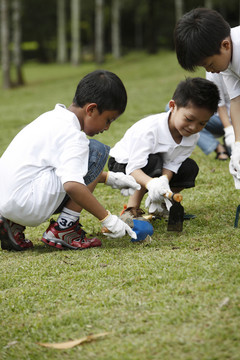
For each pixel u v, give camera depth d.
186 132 5.55
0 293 4.36
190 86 5.35
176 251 4.95
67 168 4.93
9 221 5.41
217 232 5.45
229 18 54.16
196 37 4.93
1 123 16.05
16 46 33.22
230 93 5.80
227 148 9.05
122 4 52.03
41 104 20.80
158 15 53.56
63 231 5.30
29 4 54.47
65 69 46.50
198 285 4.09
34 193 5.08
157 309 3.78
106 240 5.62
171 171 6.00
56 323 3.77
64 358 3.36
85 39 68.62
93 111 5.18
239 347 3.23
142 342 3.40
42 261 5.02
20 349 3.52
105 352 3.36
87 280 4.45
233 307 3.69
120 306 3.91
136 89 21.66
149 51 46.06
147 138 5.77
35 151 5.14
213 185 7.45
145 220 5.46
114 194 7.57
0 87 33.25
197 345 3.30
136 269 4.54
